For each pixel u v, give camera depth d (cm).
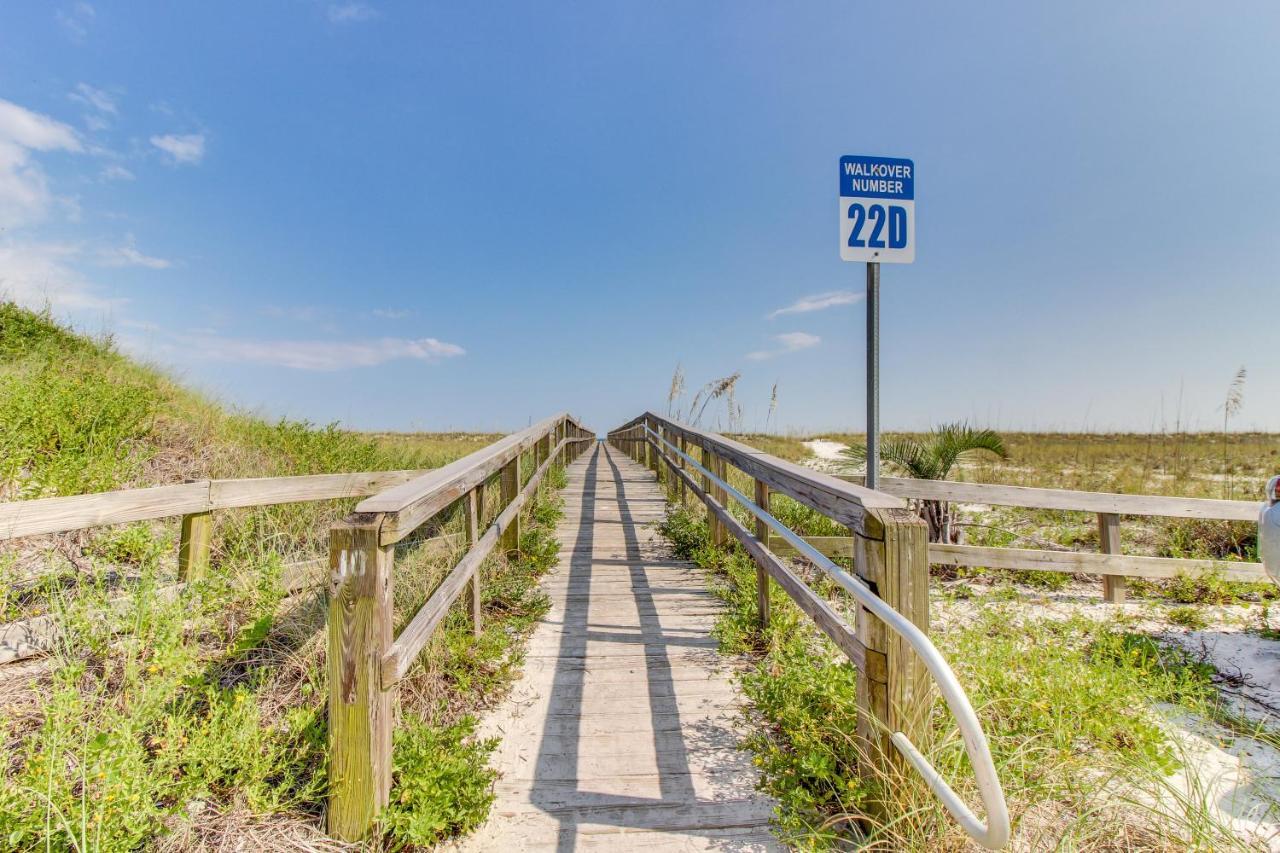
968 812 144
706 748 251
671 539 580
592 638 362
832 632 218
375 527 187
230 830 188
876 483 340
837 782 203
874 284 342
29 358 635
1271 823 207
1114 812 195
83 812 159
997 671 258
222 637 293
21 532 271
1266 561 342
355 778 187
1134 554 596
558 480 935
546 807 215
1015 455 1152
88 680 253
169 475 514
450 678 293
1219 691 320
